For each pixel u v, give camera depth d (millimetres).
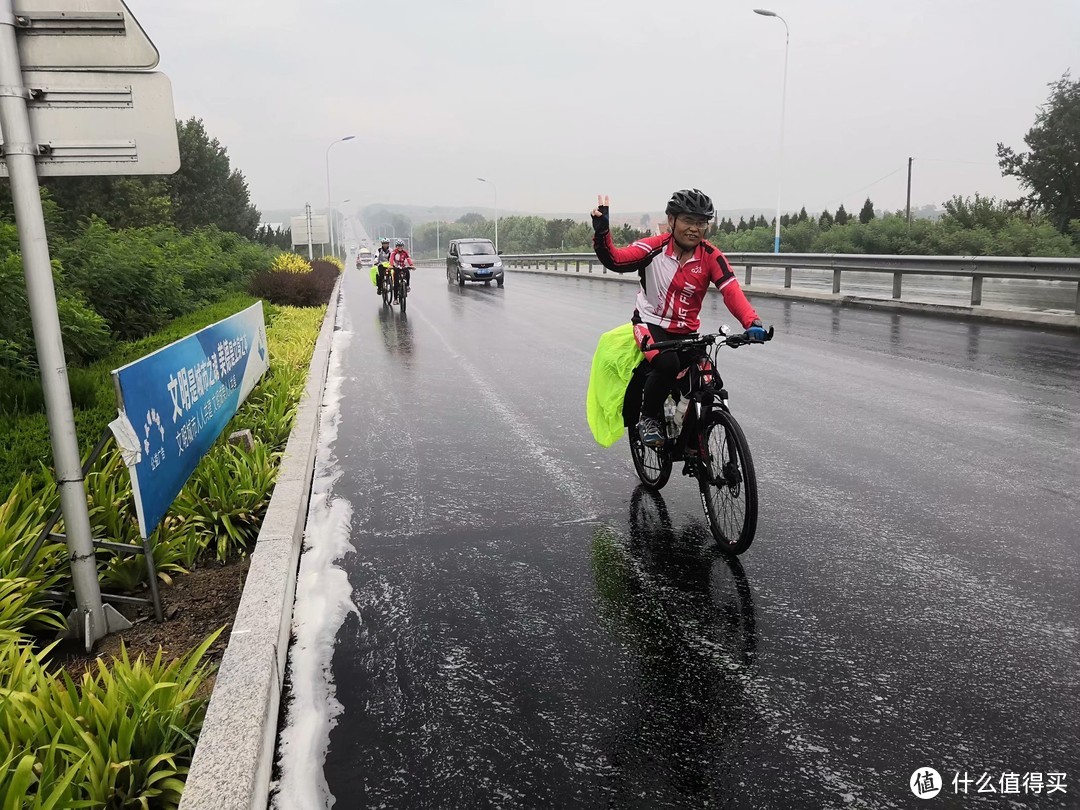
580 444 6703
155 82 3387
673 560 4297
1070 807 2430
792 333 12914
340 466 6125
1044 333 12281
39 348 3297
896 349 11102
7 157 3201
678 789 2537
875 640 3416
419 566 4254
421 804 2482
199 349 5113
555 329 14992
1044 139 33469
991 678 3113
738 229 46844
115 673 2994
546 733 2822
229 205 53500
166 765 2512
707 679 3146
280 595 3459
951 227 30625
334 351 12359
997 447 6270
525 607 3779
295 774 2625
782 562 4227
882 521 4770
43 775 2234
